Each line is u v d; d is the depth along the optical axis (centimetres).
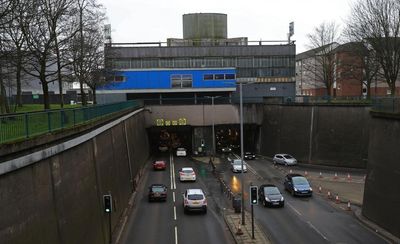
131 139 4678
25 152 1522
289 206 3644
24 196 1491
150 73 7544
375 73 6147
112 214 2956
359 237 2759
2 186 1341
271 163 6156
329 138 5769
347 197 3959
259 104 6969
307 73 11044
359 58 7169
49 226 1686
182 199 3991
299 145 6144
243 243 2641
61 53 4559
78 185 2162
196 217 3338
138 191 4362
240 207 3438
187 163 6278
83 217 2169
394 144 2875
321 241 2684
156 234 2894
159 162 5712
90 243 2247
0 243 1292
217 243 2705
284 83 8106
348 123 5594
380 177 3041
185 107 6831
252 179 4975
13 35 3547
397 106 2905
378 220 3014
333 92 9294
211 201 3897
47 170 1738
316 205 3675
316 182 4672
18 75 3722
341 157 5641
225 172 5484
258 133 7094
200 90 7631
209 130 7006
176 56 7831
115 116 3562
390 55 5591
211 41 8788
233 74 7669
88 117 2594
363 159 5441
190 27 9119
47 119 1830
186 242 2723
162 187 3969
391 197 2856
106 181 2898
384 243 2628
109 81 6097
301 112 6156
